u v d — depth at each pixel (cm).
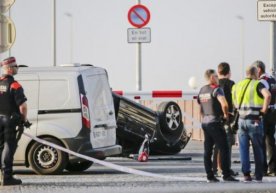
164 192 2292
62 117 2766
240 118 2559
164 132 3444
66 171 2911
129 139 3347
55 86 2775
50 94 2772
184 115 4356
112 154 2880
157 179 2625
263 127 2728
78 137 2758
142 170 2931
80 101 2759
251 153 3516
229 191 2305
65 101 2766
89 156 2766
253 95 2547
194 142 4262
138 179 2625
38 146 2758
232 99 2628
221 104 2523
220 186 2423
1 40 2777
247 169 2559
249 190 2322
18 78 2784
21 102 2438
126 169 2641
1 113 2445
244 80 2569
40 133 2758
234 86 2591
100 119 2838
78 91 2766
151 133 3375
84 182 2542
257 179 2559
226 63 2745
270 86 2728
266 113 2714
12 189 2372
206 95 2541
